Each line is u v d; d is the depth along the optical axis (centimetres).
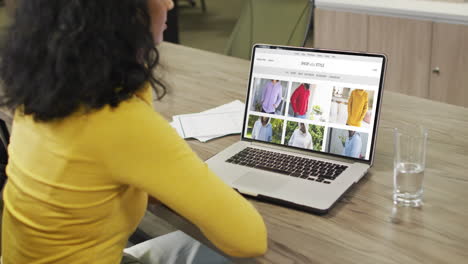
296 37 236
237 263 100
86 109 83
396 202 111
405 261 93
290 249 98
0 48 86
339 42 324
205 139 146
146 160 85
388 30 299
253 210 96
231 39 258
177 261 137
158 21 95
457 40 273
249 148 136
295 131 133
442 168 124
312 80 132
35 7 81
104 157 85
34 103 84
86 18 78
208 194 88
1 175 182
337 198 111
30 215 92
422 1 295
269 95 137
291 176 121
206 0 748
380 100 123
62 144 86
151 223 244
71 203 89
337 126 128
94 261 95
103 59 80
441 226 102
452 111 158
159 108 171
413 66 298
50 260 94
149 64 88
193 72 208
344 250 97
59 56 78
